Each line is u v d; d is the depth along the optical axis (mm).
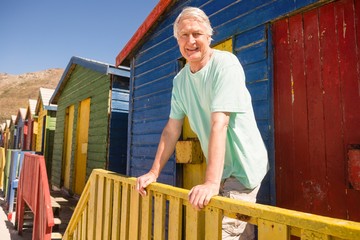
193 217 1574
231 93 1669
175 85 2188
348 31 2574
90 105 8734
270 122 3084
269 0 3240
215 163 1533
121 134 7605
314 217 1008
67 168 10742
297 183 2826
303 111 2846
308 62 2854
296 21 3000
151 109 5383
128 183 2219
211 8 4094
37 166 5551
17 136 22016
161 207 1845
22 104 89438
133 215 2156
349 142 2473
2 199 10969
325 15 2760
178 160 4355
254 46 3381
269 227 1155
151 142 5262
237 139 1806
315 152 2713
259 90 3258
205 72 1846
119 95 7688
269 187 3031
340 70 2600
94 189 2828
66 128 11336
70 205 8109
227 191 1911
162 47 5191
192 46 1851
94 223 2768
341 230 903
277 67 3129
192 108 2057
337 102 2592
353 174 2350
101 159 7570
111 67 7344
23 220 7445
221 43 3953
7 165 10523
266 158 1982
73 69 10648
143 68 5766
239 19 3605
